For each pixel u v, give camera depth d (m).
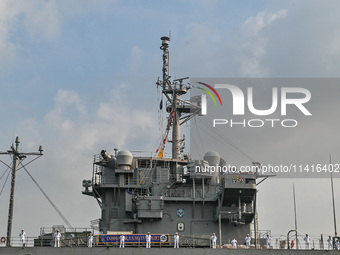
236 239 56.56
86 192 61.84
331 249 52.22
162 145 64.56
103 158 60.75
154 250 51.47
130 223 57.91
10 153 55.41
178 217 57.16
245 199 55.97
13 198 54.62
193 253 51.53
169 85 66.31
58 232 52.41
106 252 51.16
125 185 59.38
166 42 67.00
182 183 59.06
